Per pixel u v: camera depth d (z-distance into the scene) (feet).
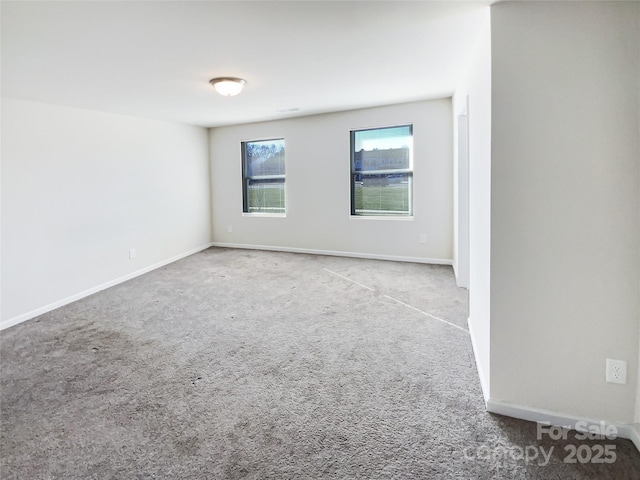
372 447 5.73
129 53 8.39
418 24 7.23
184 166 19.79
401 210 17.71
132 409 6.77
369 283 14.40
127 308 12.23
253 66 9.73
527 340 6.22
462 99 11.17
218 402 6.97
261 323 10.74
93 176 14.26
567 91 5.67
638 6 5.29
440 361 8.33
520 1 5.80
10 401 7.04
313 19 6.93
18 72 9.38
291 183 19.79
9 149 11.23
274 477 5.19
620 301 5.71
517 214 6.10
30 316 11.64
